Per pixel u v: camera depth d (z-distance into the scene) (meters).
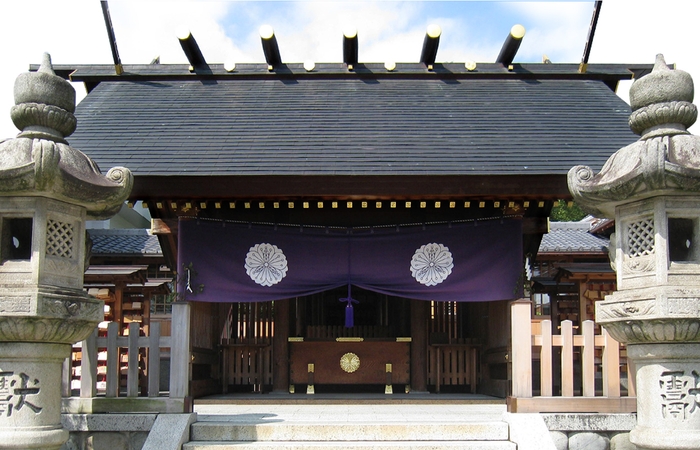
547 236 15.02
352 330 12.05
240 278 8.16
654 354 5.84
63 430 5.90
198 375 10.23
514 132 8.74
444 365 11.73
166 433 6.75
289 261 8.26
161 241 9.05
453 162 7.80
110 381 7.23
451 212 8.57
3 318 5.41
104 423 6.95
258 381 11.48
